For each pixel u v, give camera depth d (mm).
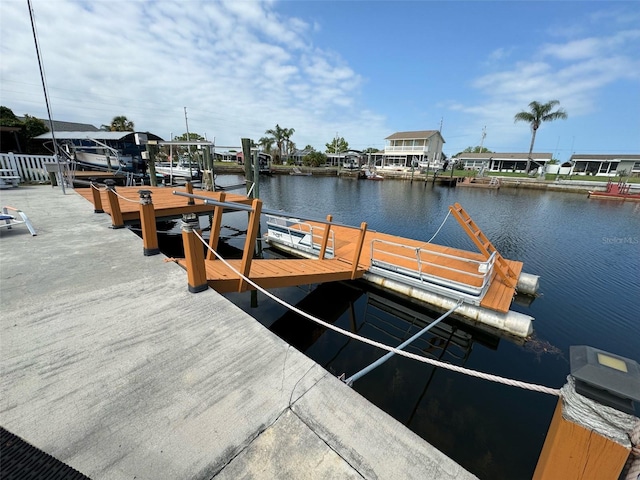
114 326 2223
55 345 1979
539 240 11742
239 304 5449
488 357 4445
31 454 1022
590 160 44125
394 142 51062
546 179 36188
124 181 13906
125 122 38156
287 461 1260
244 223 12367
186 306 2547
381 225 14328
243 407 1527
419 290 5668
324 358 4141
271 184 33812
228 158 62750
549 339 4926
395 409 3295
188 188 7355
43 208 6602
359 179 42531
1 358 1832
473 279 5785
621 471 825
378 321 5355
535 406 3410
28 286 2846
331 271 4977
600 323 5430
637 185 28797
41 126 19828
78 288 2830
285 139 54000
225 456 1268
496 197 25672
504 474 2615
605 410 804
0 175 10305
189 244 2686
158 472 1186
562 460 919
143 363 1835
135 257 3709
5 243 4180
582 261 9180
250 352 1978
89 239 4430
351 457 1287
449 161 55719
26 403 1496
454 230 13414
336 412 1522
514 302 6254
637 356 4586
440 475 1223
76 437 1317
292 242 8484
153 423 1411
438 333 5098
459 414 3260
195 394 1603
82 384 1644
